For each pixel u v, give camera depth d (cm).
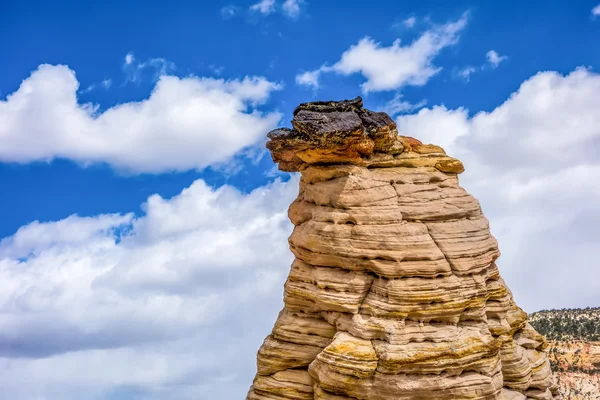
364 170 3219
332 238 3130
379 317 2973
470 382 2925
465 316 3059
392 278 3003
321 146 3166
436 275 3006
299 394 3184
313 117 3216
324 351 2978
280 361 3259
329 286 3119
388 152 3353
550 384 3416
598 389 5797
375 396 2889
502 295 3253
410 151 3428
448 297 2981
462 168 3412
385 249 3019
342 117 3225
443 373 2917
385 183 3206
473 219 3269
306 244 3228
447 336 2936
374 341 2962
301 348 3238
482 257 3148
